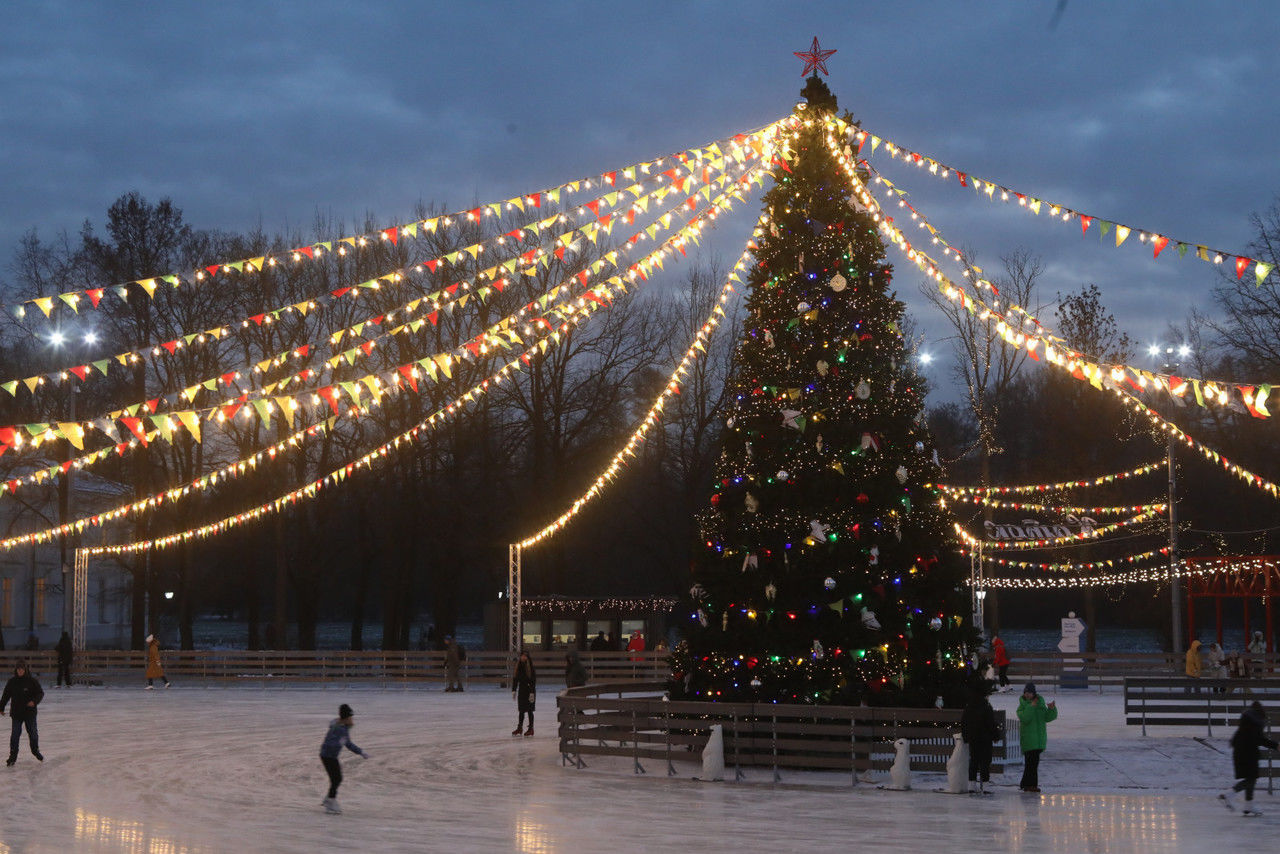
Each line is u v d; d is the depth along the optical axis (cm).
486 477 5431
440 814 1603
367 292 4922
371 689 4241
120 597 6875
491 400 5359
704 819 1555
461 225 5025
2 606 5944
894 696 1978
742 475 2072
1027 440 7275
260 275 4872
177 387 4966
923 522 2047
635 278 2089
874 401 2031
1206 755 2253
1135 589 6284
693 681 2114
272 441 5178
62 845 1359
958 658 2066
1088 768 2080
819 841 1388
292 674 4478
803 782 1906
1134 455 6184
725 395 5638
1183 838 1420
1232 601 7012
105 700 3725
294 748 2441
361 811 1634
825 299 2031
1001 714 2133
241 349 4981
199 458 5209
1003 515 6031
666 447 6206
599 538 6581
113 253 4906
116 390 5003
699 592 2120
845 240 2047
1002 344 5231
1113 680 3831
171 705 3534
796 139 2094
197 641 8094
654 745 2378
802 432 2020
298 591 5400
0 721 3000
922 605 2033
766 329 2067
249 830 1472
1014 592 7225
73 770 2102
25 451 4831
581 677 2991
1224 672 3844
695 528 5869
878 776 1945
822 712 1908
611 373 5647
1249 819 1570
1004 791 1825
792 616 2000
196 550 5991
